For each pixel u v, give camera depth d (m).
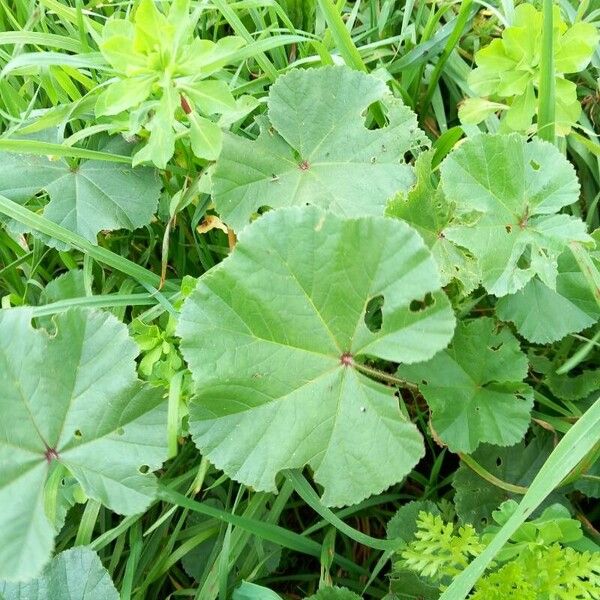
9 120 0.34
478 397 0.27
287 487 0.28
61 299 0.30
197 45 0.25
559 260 0.28
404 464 0.23
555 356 0.30
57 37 0.31
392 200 0.26
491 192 0.26
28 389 0.23
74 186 0.29
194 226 0.30
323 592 0.26
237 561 0.30
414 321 0.23
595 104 0.34
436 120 0.35
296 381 0.24
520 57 0.29
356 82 0.28
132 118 0.27
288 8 0.36
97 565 0.24
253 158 0.28
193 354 0.23
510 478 0.29
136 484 0.23
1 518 0.21
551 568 0.23
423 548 0.26
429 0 0.35
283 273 0.23
